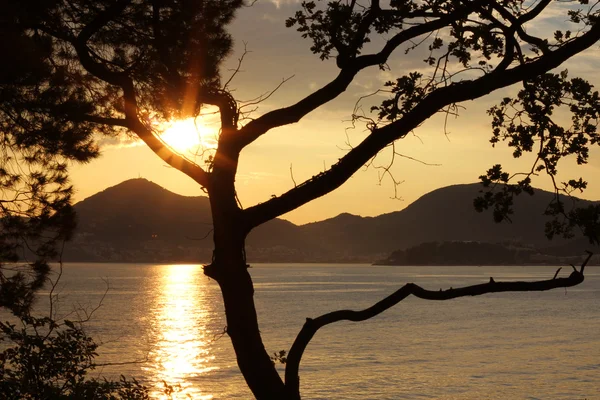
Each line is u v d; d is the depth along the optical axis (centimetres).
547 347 5294
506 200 642
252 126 657
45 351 791
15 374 769
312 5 670
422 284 17262
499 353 4959
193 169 668
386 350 5144
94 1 759
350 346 5378
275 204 632
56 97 789
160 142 685
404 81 645
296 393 623
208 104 706
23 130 888
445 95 611
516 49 655
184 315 8412
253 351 627
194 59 777
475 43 688
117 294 12950
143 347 5216
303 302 10919
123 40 795
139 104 815
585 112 684
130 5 779
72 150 894
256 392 627
